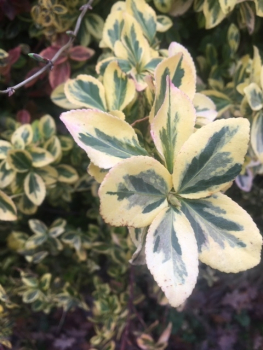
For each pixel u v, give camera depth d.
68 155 0.32
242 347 0.44
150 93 0.18
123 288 0.36
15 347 0.36
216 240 0.13
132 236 0.17
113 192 0.12
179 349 0.42
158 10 0.28
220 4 0.23
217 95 0.27
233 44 0.28
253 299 0.45
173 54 0.17
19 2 0.27
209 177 0.13
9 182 0.26
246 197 0.36
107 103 0.19
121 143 0.14
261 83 0.22
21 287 0.32
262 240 0.13
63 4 0.27
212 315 0.44
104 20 0.29
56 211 0.37
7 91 0.18
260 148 0.22
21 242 0.32
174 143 0.14
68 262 0.36
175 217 0.13
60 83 0.27
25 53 0.30
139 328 0.41
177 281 0.12
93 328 0.41
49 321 0.41
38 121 0.29
